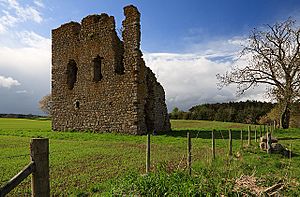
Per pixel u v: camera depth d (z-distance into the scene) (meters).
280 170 11.73
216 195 6.71
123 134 29.41
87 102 32.69
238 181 8.04
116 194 7.36
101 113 31.55
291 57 38.56
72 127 33.59
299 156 16.06
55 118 35.09
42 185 5.03
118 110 30.38
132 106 29.48
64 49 35.19
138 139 24.91
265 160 14.14
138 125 29.19
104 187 9.23
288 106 39.72
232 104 75.75
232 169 10.47
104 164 13.52
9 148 19.28
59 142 23.41
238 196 6.83
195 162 12.88
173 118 76.12
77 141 24.28
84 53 33.41
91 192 8.90
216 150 17.61
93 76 32.53
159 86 34.75
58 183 10.02
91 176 11.07
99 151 17.89
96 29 32.66
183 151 17.69
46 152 5.11
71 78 35.22
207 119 73.31
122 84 30.34
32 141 5.00
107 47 31.70
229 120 70.88
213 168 10.15
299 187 8.34
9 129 35.72
